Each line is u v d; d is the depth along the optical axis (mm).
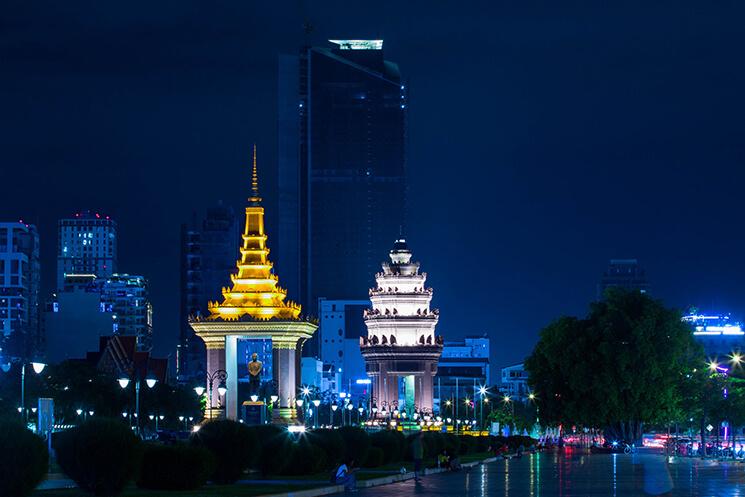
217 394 190875
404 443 139250
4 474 58094
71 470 68938
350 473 86062
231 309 194375
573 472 114500
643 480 97750
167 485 77375
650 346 182375
